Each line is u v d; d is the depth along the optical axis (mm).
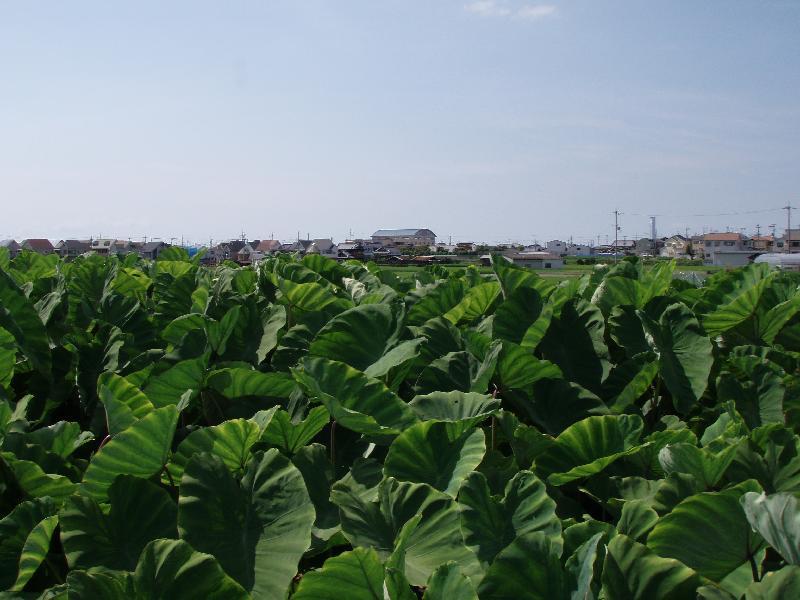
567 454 2426
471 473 1972
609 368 3363
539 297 3422
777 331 3760
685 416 3164
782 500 1457
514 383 3021
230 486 2092
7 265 6602
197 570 1593
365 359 3111
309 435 2664
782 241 135625
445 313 3781
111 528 2037
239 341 3805
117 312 4363
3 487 2332
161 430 2154
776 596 1381
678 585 1505
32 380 3643
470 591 1529
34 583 2127
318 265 5457
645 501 2062
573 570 1570
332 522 2326
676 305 3373
